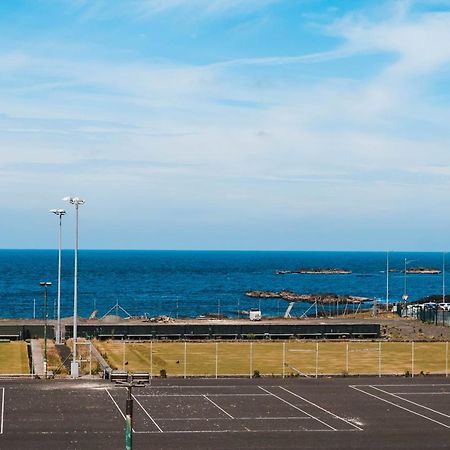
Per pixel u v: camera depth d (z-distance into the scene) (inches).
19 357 2785.4
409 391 2177.7
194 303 7455.7
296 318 4407.0
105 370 2330.2
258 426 1750.7
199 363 2669.8
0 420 1763.0
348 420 1822.1
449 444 1612.9
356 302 7618.1
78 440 1596.9
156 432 1680.6
